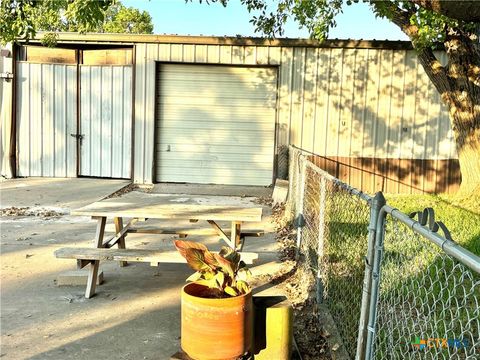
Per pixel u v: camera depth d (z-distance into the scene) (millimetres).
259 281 5348
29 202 9977
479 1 5516
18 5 8078
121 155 12844
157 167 12914
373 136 12562
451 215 8820
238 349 3111
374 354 2871
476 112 10008
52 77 12844
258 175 12859
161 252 4863
